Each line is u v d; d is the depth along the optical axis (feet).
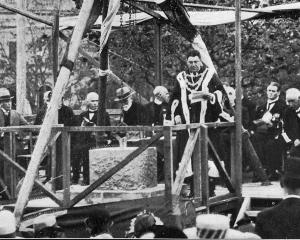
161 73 54.24
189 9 70.64
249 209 37.35
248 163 45.62
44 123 31.04
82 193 33.73
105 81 39.99
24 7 61.72
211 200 35.32
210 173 37.29
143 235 20.85
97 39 65.62
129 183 35.81
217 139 42.45
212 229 18.67
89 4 32.68
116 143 43.11
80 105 82.84
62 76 31.73
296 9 48.26
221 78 71.61
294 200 24.31
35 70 82.99
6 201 36.52
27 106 66.74
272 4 68.49
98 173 36.63
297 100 44.86
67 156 34.17
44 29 85.15
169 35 73.46
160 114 47.78
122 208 34.09
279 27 69.82
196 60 38.17
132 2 46.26
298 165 24.49
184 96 38.42
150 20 54.54
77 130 34.04
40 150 30.81
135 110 50.78
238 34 38.27
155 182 37.60
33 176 30.58
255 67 70.49
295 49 69.21
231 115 38.22
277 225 24.13
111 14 36.45
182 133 37.63
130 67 71.00
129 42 70.33
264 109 48.19
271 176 46.03
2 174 39.14
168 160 31.22
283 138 45.01
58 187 40.47
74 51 32.19
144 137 48.96
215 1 70.69
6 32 96.84
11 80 90.02
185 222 31.32
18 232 28.66
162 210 31.24
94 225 25.14
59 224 33.45
